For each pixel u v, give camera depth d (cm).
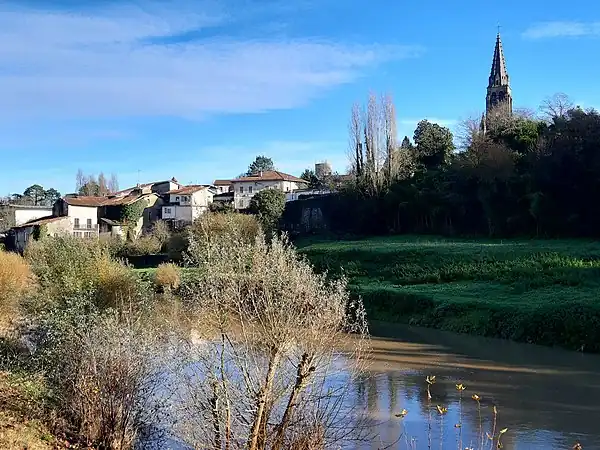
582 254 2917
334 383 1069
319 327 762
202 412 798
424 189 5100
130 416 982
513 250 3247
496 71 8081
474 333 2269
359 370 1138
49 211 8069
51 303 1369
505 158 4378
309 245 4803
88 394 982
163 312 1330
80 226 6700
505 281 2788
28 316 1423
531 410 1263
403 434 1088
